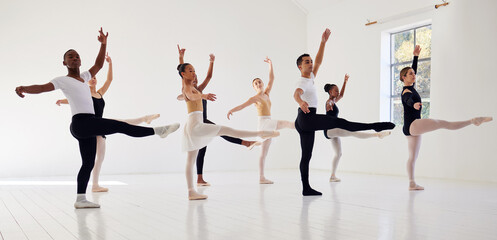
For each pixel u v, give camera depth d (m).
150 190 5.25
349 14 8.44
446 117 6.52
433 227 2.73
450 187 5.27
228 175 7.67
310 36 9.65
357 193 4.70
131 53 8.20
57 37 7.67
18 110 7.39
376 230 2.63
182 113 8.55
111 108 7.98
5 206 3.89
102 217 3.24
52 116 7.59
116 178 7.10
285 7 9.62
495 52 5.91
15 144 7.35
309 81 4.47
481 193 4.64
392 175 7.33
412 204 3.81
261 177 6.08
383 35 7.72
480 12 6.11
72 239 2.45
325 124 4.25
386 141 7.56
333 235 2.49
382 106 7.71
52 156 7.57
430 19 6.80
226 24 9.05
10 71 7.34
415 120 4.79
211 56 5.59
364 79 8.04
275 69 9.48
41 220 3.12
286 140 9.57
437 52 6.67
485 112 6.01
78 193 3.82
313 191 4.57
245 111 9.14
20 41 7.42
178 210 3.57
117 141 8.05
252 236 2.48
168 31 8.52
